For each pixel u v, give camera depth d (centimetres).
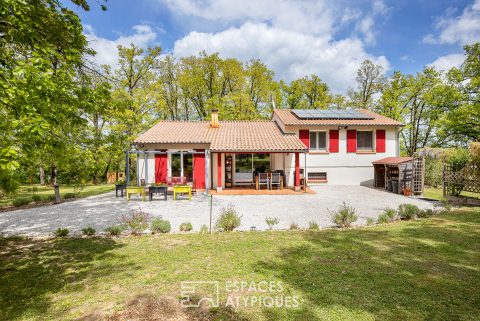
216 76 2950
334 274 453
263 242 638
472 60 2205
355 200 1296
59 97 538
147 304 368
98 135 1204
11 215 1012
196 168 1711
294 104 3491
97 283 438
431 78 2702
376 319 323
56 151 552
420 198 1345
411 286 405
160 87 2369
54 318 340
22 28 533
